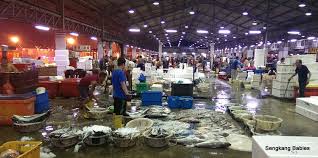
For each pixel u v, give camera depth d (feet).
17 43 47.67
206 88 39.60
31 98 21.94
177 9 75.66
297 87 34.06
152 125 18.86
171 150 15.81
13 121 19.20
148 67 48.14
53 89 33.71
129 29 84.99
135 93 34.17
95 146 16.31
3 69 28.22
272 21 75.05
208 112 26.22
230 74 62.44
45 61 50.65
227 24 102.22
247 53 94.22
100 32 63.00
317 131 20.01
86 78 26.89
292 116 25.23
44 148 15.84
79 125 20.85
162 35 145.48
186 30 130.41
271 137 7.86
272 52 103.71
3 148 12.30
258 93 41.22
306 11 59.06
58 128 19.95
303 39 84.58
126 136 16.05
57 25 40.88
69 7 45.68
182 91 31.42
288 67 34.88
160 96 29.17
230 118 23.61
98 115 22.84
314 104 23.73
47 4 40.11
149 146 16.34
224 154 15.23
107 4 56.29
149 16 79.71
